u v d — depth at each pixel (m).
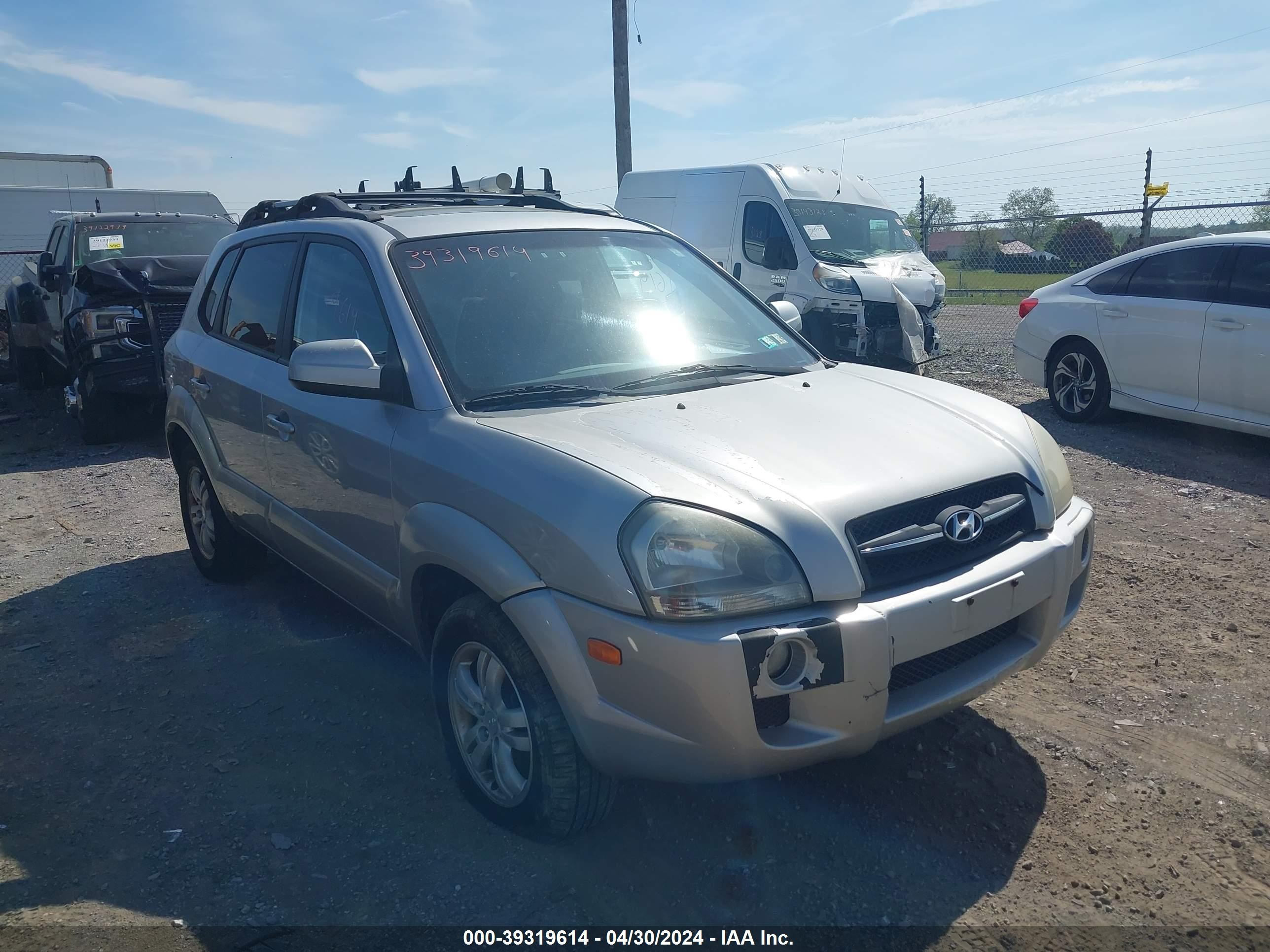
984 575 2.75
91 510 6.98
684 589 2.46
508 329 3.47
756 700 2.47
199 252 10.96
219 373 4.56
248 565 5.21
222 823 3.16
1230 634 4.32
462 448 2.99
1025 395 9.72
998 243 21.17
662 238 4.36
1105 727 3.57
